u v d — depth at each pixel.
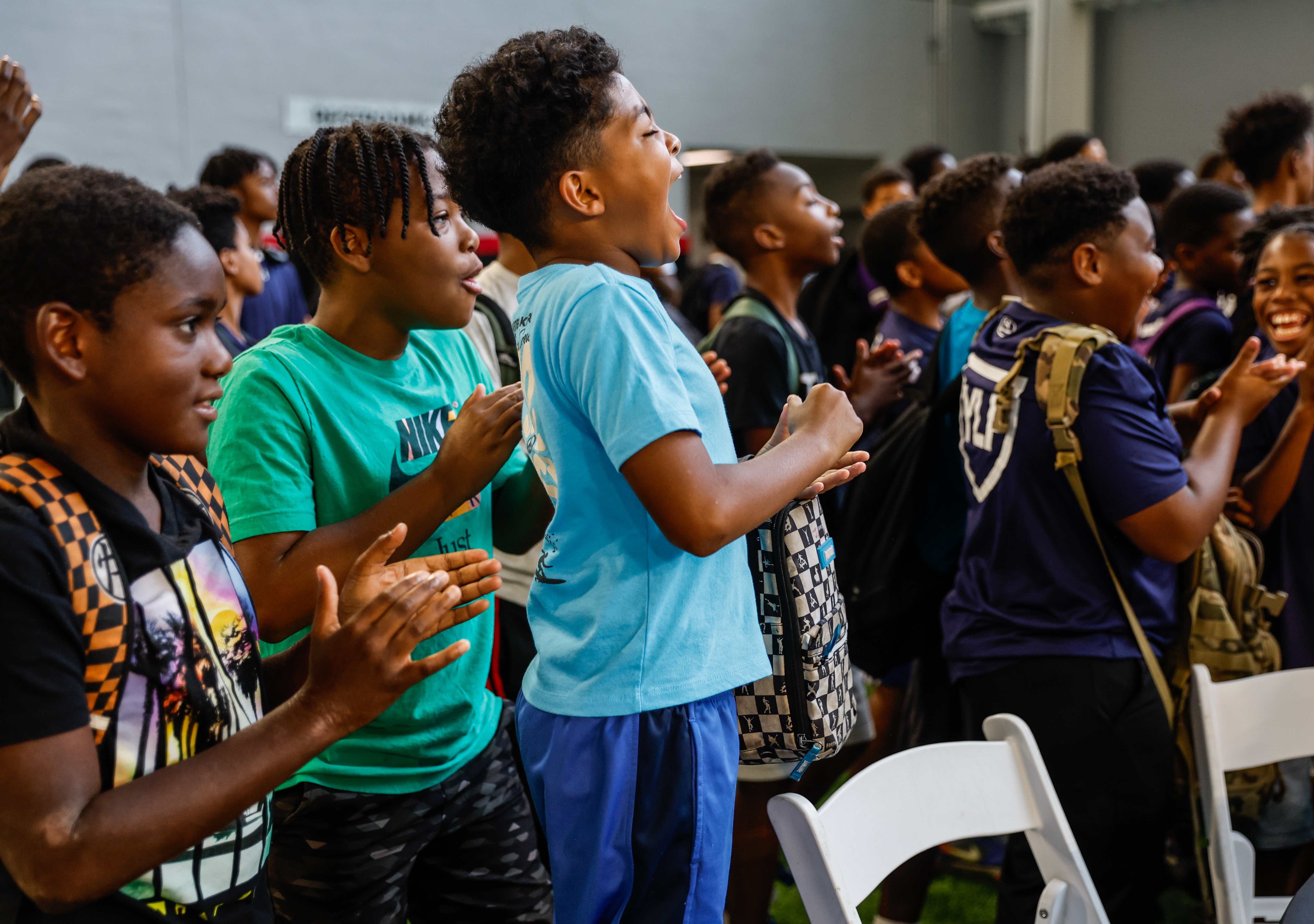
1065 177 1.73
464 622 1.07
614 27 9.12
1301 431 1.89
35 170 0.92
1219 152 4.60
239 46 7.57
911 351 2.94
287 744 0.87
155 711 0.92
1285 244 1.91
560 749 1.08
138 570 0.92
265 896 1.07
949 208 2.32
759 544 1.18
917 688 2.32
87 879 0.81
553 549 1.13
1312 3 9.46
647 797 1.05
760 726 1.21
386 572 0.99
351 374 1.43
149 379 0.91
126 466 0.95
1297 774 1.87
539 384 1.10
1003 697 1.73
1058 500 1.68
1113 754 1.64
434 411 1.52
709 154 9.91
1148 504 1.57
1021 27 11.24
